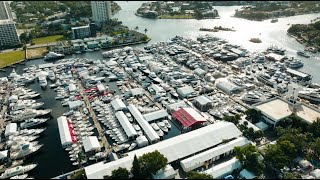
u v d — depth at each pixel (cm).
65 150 17838
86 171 15075
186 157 16525
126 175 14312
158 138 18262
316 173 15112
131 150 17738
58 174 15950
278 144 16250
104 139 18762
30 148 17600
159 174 14900
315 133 17625
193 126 19538
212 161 16512
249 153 15350
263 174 15438
